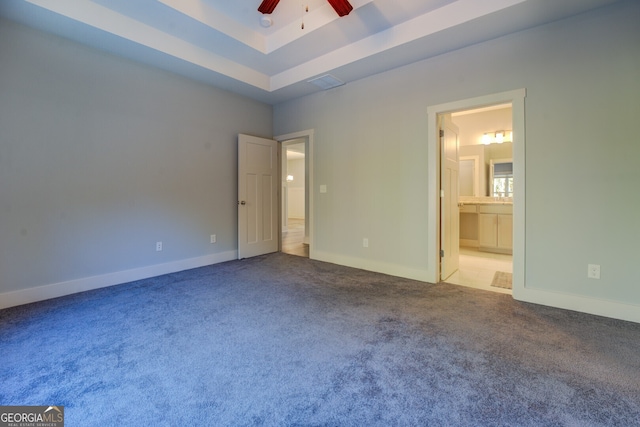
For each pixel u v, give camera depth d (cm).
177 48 313
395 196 347
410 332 207
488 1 236
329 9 281
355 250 389
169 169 357
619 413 130
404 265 343
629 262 223
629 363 168
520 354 178
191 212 381
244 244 442
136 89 325
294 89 407
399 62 324
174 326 216
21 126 254
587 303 238
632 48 218
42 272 268
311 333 205
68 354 177
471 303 261
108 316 233
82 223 290
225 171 420
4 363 167
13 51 249
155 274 347
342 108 394
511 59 265
